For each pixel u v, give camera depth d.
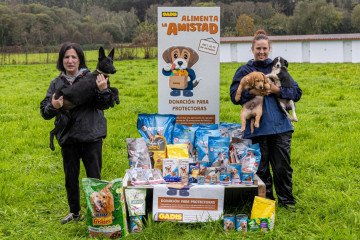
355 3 96.75
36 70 29.27
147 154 4.78
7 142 8.64
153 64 32.84
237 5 95.62
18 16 72.25
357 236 4.04
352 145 7.69
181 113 5.73
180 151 4.75
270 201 4.22
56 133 4.39
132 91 16.22
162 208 4.36
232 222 4.22
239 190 4.86
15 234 4.32
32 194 5.55
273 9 97.38
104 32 77.38
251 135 4.68
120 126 10.02
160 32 5.59
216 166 4.62
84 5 102.69
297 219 4.46
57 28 74.00
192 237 4.11
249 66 4.74
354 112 11.27
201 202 4.35
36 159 7.32
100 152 4.55
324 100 13.82
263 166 4.75
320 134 8.81
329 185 5.70
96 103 4.30
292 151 7.58
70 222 4.59
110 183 4.08
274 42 44.50
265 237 4.04
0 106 13.34
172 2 100.38
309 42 43.25
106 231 4.09
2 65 37.12
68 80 4.32
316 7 86.56
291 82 4.55
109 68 4.28
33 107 13.31
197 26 5.56
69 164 4.50
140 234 4.10
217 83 5.66
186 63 5.62
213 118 5.73
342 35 44.03
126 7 107.44
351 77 20.94
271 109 4.59
